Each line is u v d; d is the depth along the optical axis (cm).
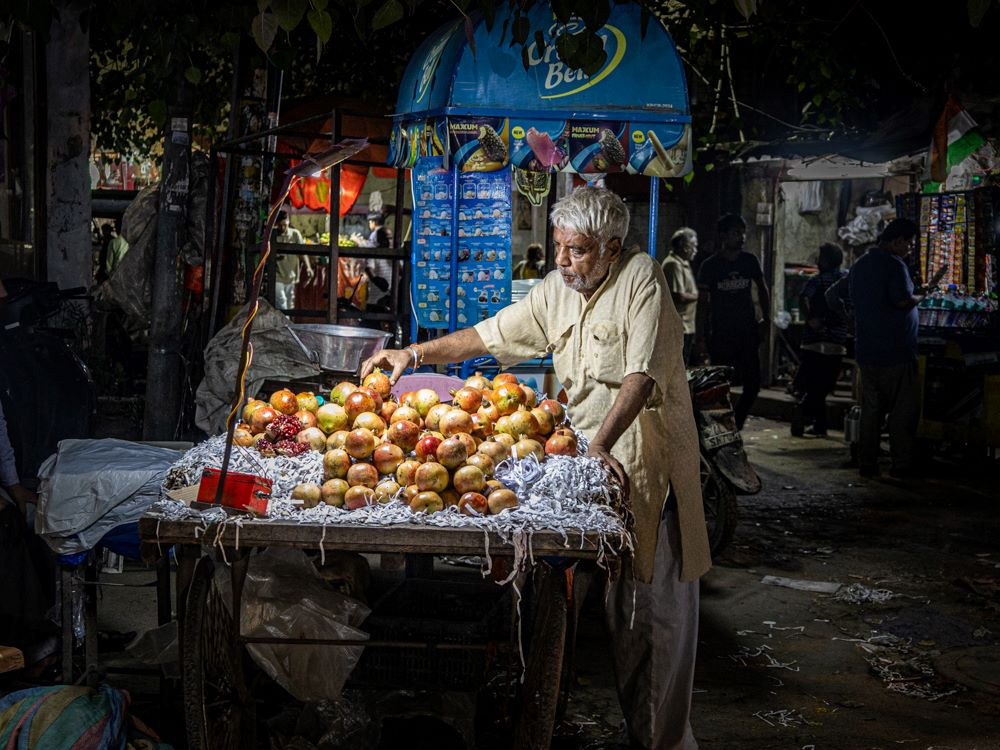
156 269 617
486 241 594
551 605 278
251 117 692
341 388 308
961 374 871
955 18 944
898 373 854
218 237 660
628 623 338
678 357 336
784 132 1198
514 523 260
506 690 315
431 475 270
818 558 636
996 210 886
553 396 612
